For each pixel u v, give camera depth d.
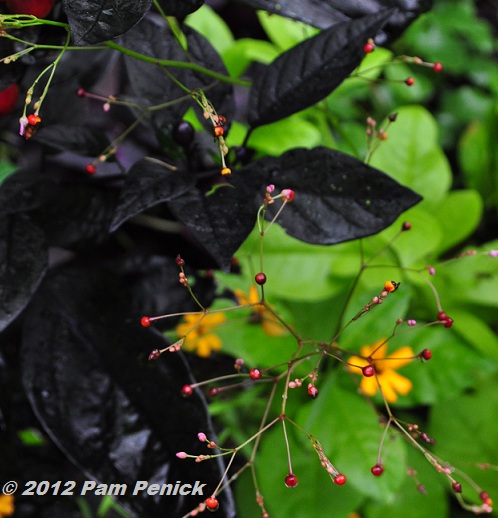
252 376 0.62
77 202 0.67
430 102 1.48
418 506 0.85
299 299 0.83
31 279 0.63
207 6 0.84
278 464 0.80
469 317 0.89
